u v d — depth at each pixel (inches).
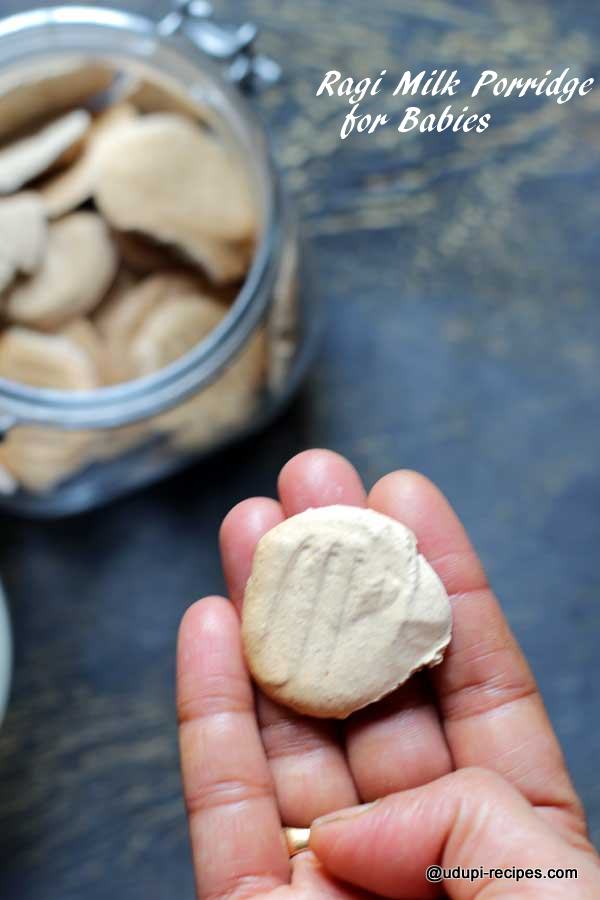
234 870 13.1
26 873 15.8
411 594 13.5
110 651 16.2
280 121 16.7
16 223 14.7
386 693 13.4
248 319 14.6
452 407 16.8
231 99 14.8
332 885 13.0
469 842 12.4
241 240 15.1
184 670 13.6
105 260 15.0
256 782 13.4
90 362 15.2
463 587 13.9
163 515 16.5
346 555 13.6
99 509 16.4
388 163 16.8
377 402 16.7
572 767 16.3
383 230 16.8
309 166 16.8
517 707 13.7
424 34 16.9
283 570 13.6
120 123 15.1
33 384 15.2
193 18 15.1
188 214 14.8
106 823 15.9
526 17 17.0
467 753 13.6
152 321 15.2
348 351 16.8
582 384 16.9
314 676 13.5
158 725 16.1
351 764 13.7
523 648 16.5
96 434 15.4
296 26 16.8
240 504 14.2
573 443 16.8
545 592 16.6
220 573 16.4
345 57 16.8
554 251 17.0
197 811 13.3
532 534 16.7
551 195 17.0
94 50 14.8
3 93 14.6
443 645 13.5
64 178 15.0
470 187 16.9
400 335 16.8
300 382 16.6
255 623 13.6
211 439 16.0
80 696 16.1
